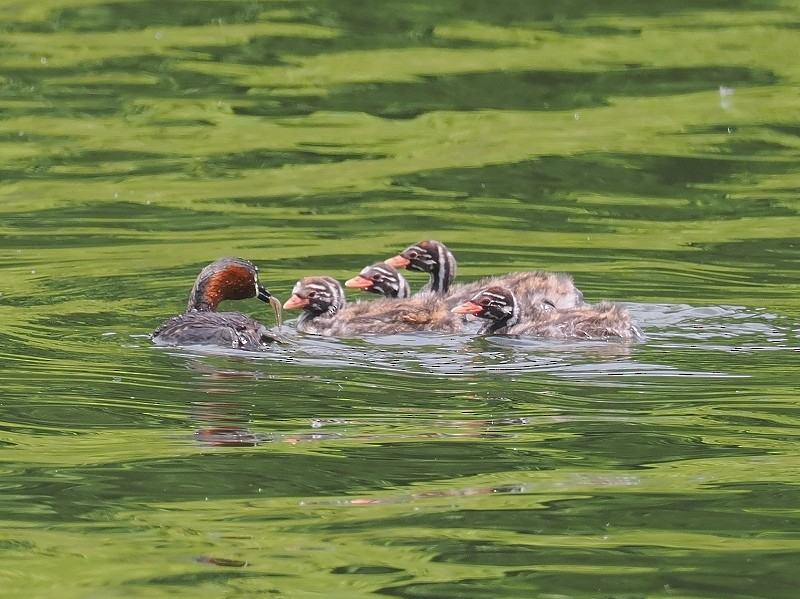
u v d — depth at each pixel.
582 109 26.56
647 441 11.94
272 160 24.28
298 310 17.19
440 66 28.61
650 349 14.55
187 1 32.53
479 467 11.39
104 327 15.49
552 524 10.33
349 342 15.20
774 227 20.61
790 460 11.50
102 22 31.45
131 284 17.52
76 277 17.83
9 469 11.38
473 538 10.05
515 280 16.86
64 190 22.70
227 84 27.98
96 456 11.66
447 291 17.27
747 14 31.45
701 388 13.28
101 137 25.50
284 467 11.41
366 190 22.66
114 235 20.17
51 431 12.23
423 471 11.33
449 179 23.22
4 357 14.24
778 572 9.52
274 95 27.39
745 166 23.86
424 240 18.30
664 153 24.38
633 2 32.28
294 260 19.06
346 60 29.00
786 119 25.80
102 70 28.73
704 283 17.59
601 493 10.87
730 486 11.01
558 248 19.52
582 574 9.50
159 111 26.72
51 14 31.84
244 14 31.77
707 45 29.50
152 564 9.68
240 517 10.47
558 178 23.27
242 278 16.16
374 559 9.76
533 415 12.57
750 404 12.82
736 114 26.11
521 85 27.58
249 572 9.55
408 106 26.81
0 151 24.66
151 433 12.16
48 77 28.33
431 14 31.48
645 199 22.28
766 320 15.72
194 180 23.28
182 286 17.45
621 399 12.98
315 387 13.37
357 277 17.70
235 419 12.54
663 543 9.96
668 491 10.89
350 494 10.87
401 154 24.48
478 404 12.87
